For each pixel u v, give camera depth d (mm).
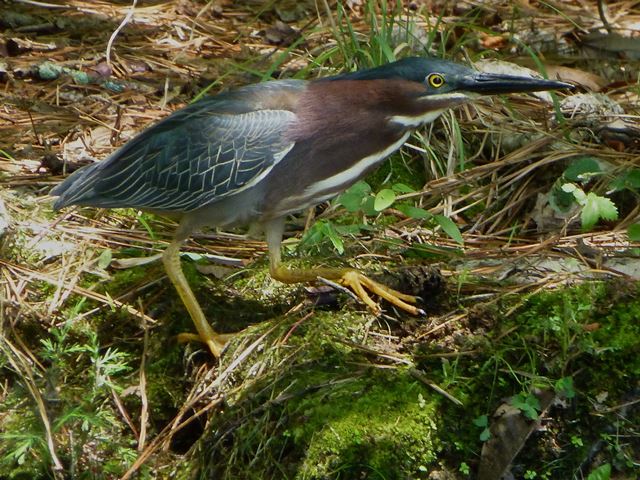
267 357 9539
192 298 9906
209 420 9422
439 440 8992
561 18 16703
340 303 10070
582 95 13484
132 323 10367
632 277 10227
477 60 14234
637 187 11508
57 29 15805
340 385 9188
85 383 9953
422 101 9781
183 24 16312
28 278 10633
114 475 9250
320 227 10500
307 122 9766
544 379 9250
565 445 9188
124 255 11125
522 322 9656
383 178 12461
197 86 14289
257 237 11570
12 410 9586
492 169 12164
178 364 10062
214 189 9828
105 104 13781
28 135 13039
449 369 9312
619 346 9414
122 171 10000
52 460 9047
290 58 15000
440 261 10906
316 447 8812
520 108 13414
